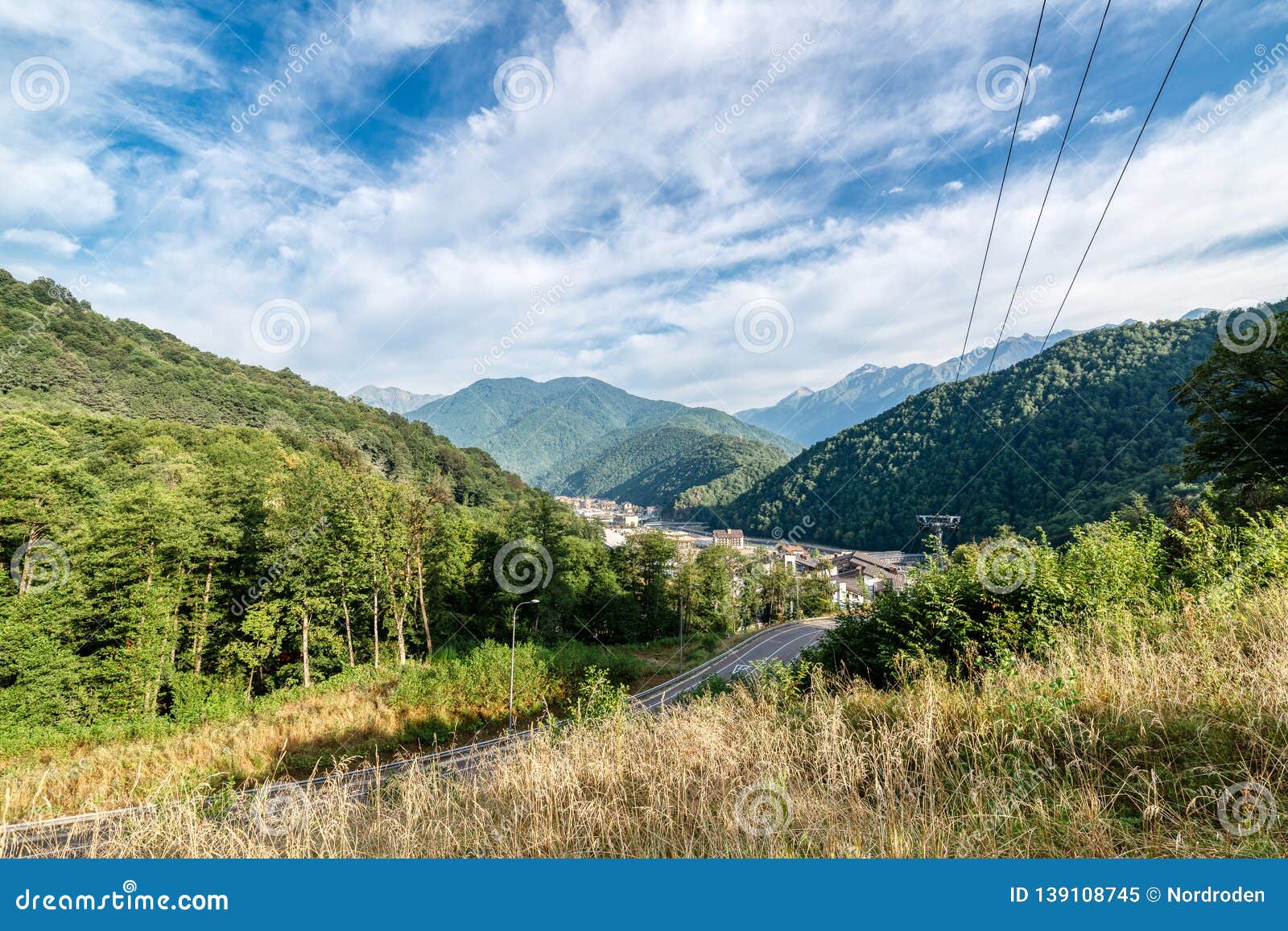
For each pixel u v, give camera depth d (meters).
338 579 33.25
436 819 4.26
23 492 27.70
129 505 27.83
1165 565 8.95
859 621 11.52
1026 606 8.46
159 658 26.48
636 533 60.19
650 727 6.09
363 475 37.72
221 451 55.94
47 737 21.25
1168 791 3.26
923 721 4.47
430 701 25.45
